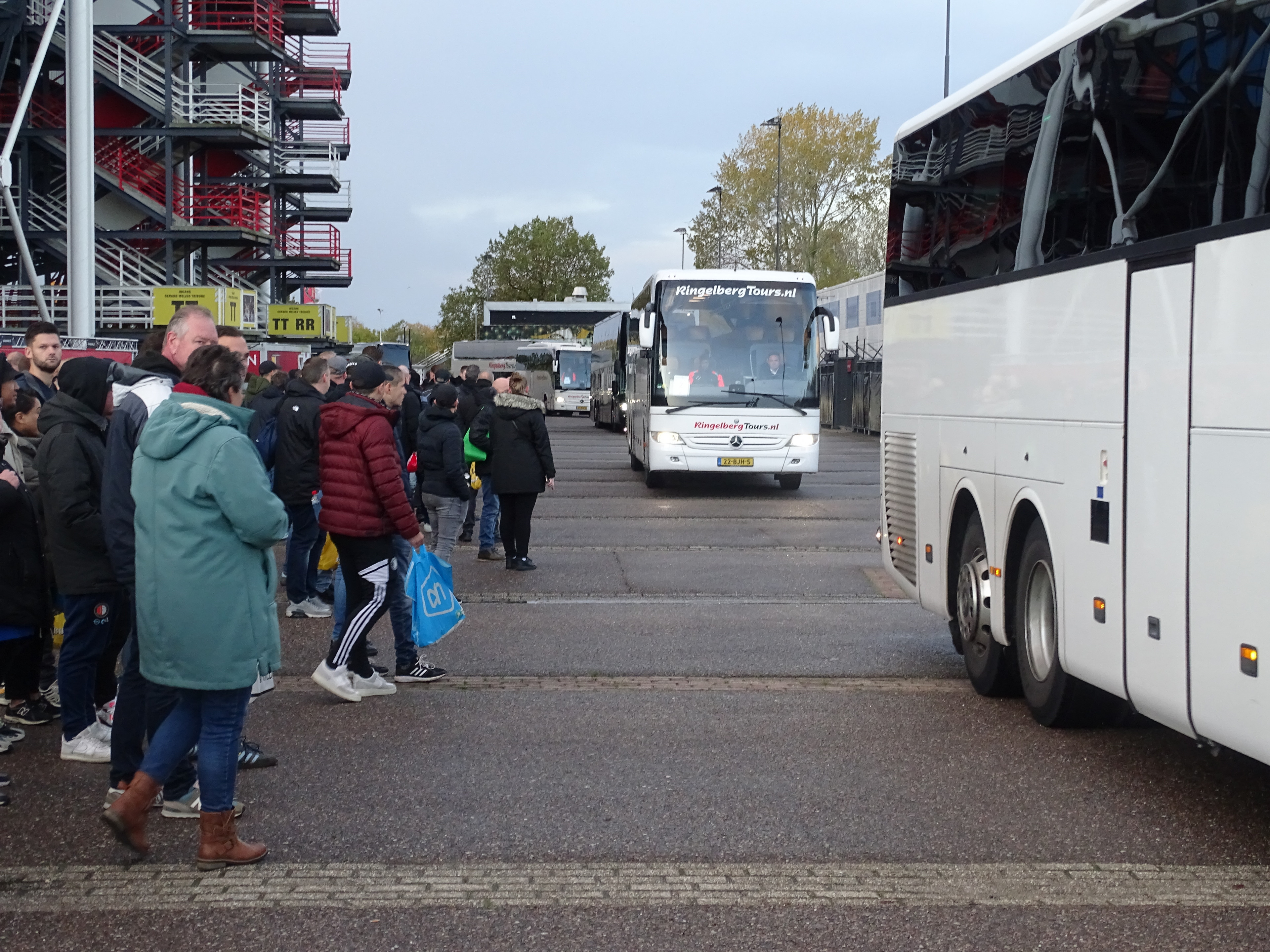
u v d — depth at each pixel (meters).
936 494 8.84
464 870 5.05
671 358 22.39
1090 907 4.66
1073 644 6.57
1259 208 4.96
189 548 4.94
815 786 6.19
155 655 4.98
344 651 7.86
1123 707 7.14
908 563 9.55
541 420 13.49
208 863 5.04
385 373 9.05
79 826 5.61
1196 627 5.33
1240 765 6.59
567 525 18.12
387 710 7.75
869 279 47.34
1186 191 5.52
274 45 39.47
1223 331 5.17
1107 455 6.18
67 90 19.64
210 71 44.09
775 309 22.50
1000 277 7.68
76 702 6.63
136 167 36.84
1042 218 7.11
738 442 22.23
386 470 7.70
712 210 68.38
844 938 4.37
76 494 6.35
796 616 11.05
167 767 5.08
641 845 5.34
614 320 48.34
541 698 8.08
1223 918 4.56
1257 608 4.90
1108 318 6.20
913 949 4.29
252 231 37.66
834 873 5.01
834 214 66.62
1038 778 6.33
